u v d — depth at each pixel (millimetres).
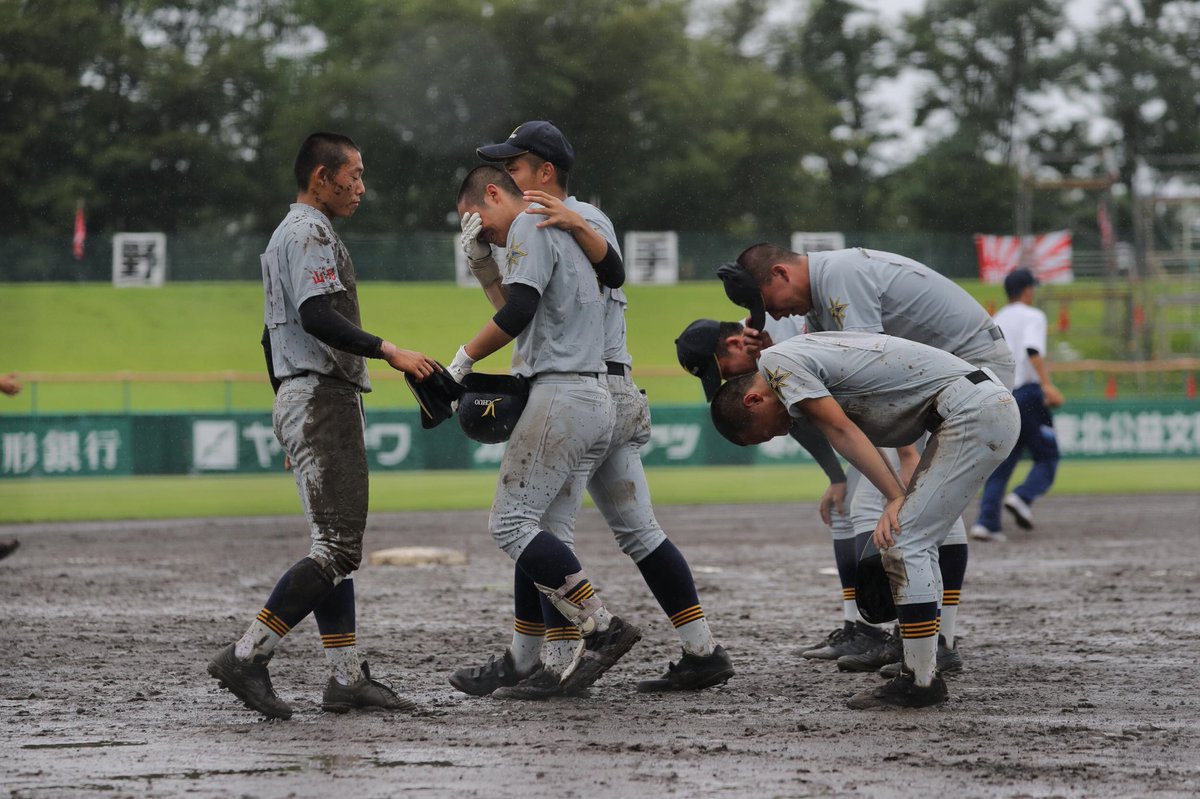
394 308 60219
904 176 86625
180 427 34344
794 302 8945
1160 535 20312
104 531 22531
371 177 74375
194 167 74750
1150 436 35844
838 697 8492
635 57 75312
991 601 13250
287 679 9234
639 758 6738
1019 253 57375
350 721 7750
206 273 61906
